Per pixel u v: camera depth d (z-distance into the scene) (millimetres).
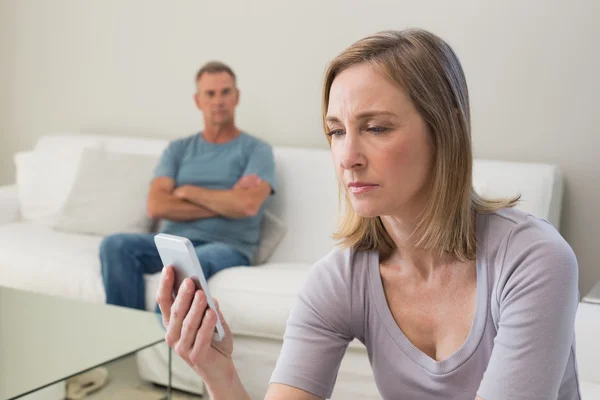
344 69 1072
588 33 3080
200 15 3914
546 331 1011
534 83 3184
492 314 1075
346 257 1210
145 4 4070
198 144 3428
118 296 2977
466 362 1095
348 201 1200
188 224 3273
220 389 1142
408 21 3402
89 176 3607
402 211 1101
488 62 3252
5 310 2641
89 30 4254
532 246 1049
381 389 1198
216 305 1128
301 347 1201
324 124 1125
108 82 4230
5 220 3846
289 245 3285
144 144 3814
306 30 3643
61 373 2102
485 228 1104
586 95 3104
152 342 2324
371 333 1181
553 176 2914
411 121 1039
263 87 3773
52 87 4418
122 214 3504
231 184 3316
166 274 1123
